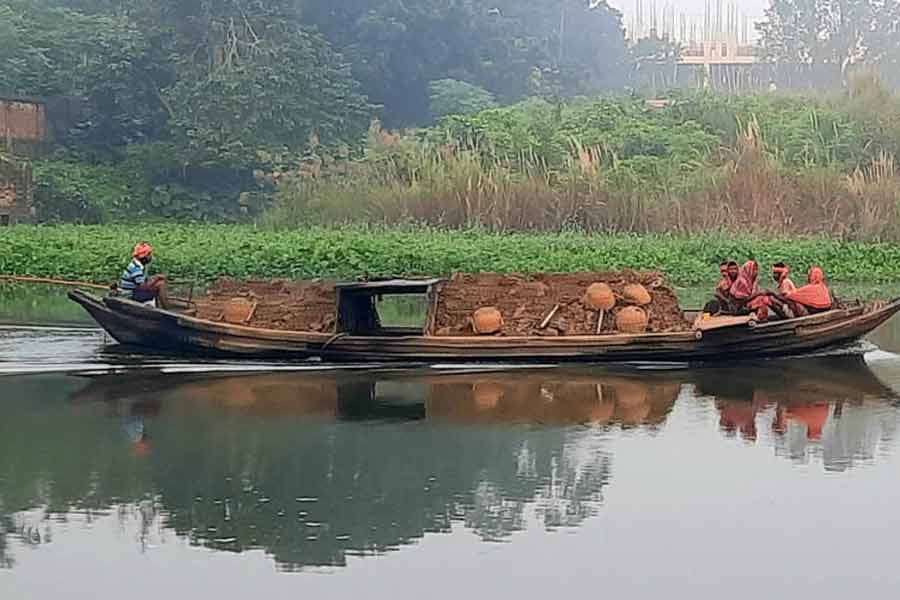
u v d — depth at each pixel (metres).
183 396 15.30
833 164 38.44
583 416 14.27
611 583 9.02
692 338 17.06
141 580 9.14
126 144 49.28
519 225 35.53
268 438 13.18
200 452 12.55
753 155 37.59
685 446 12.84
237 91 46.31
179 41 48.84
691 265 29.56
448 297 17.80
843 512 10.55
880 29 69.19
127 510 10.68
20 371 16.75
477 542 9.84
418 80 56.84
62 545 9.84
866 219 35.91
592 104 46.25
